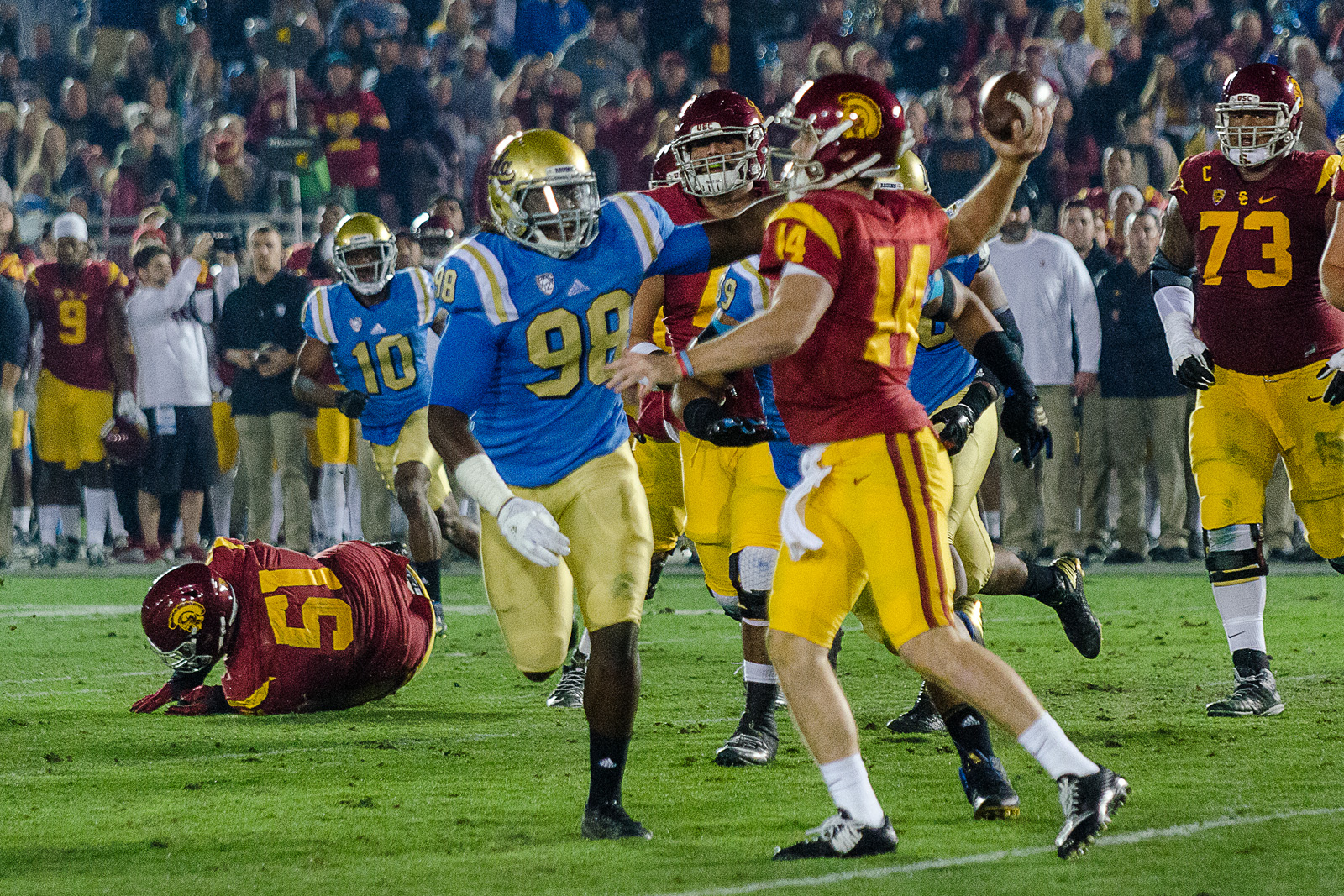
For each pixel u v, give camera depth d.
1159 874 12.39
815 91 13.13
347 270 28.50
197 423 41.84
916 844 13.49
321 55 53.75
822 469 12.88
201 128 55.97
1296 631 26.06
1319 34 49.22
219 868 13.14
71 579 38.97
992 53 47.88
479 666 25.06
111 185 53.50
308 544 39.84
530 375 14.75
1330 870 12.45
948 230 13.73
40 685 23.59
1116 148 43.81
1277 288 19.55
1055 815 14.52
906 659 12.84
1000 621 28.94
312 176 48.72
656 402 19.84
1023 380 14.91
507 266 14.57
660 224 15.10
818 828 13.37
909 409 13.02
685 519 19.31
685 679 23.38
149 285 41.31
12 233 48.19
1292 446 19.94
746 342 12.33
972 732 14.62
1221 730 18.28
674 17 51.88
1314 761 16.48
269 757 17.94
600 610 14.40
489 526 15.55
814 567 13.02
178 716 20.73
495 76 54.19
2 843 14.09
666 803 15.38
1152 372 36.47
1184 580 33.69
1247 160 19.44
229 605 20.20
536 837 14.05
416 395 29.08
